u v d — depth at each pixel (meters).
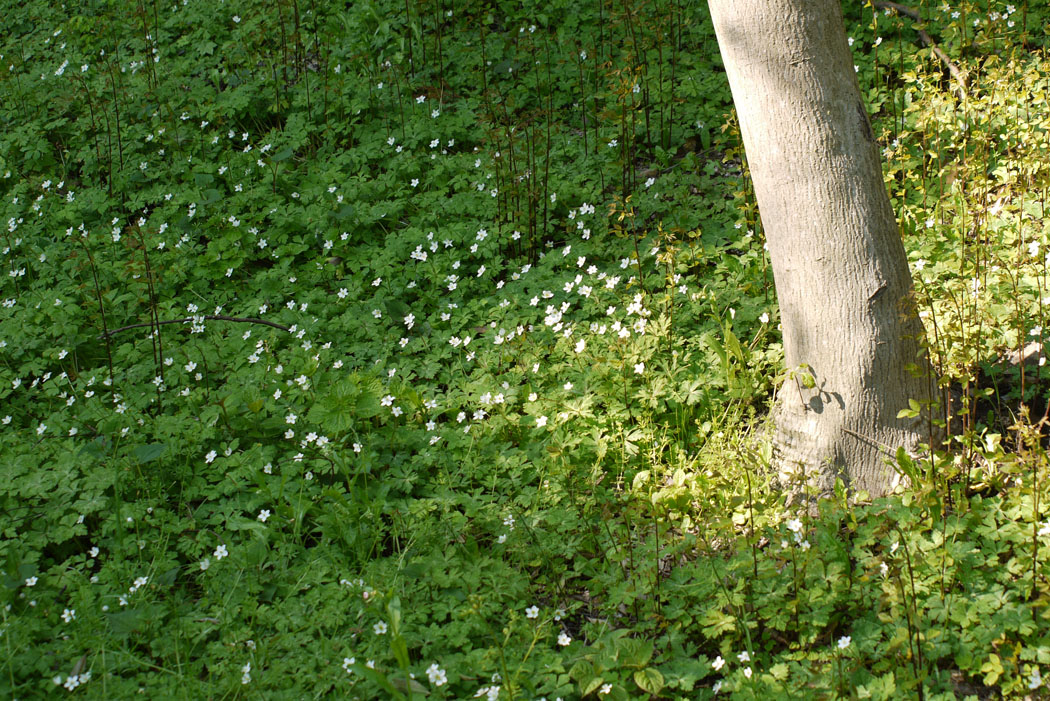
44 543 3.93
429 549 3.72
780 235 3.55
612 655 3.16
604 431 4.14
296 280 5.65
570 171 6.03
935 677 2.99
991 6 6.28
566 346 4.64
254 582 3.65
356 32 7.53
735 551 3.53
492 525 3.82
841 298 3.47
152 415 4.82
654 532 3.75
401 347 5.04
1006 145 5.17
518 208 5.67
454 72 7.23
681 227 5.32
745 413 4.24
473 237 5.66
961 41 6.07
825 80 3.30
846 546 3.47
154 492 4.21
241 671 3.21
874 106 5.96
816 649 3.22
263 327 5.36
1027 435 3.23
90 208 6.51
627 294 4.96
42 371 5.15
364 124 6.85
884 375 3.52
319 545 3.81
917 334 3.45
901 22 6.50
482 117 6.33
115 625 3.46
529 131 6.48
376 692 3.15
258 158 6.60
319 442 4.14
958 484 3.52
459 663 3.22
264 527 3.78
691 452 4.14
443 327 5.17
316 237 5.95
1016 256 4.25
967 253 4.20
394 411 4.30
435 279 5.42
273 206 6.15
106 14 8.73
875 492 3.66
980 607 3.10
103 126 7.22
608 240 5.51
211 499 4.20
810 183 3.38
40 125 7.48
